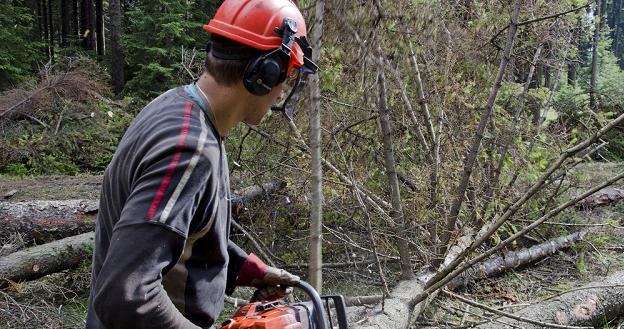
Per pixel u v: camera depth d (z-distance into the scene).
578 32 4.79
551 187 4.83
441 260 3.74
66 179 6.61
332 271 4.19
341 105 3.78
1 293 3.55
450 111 4.32
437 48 4.21
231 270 1.59
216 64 1.22
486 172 4.42
